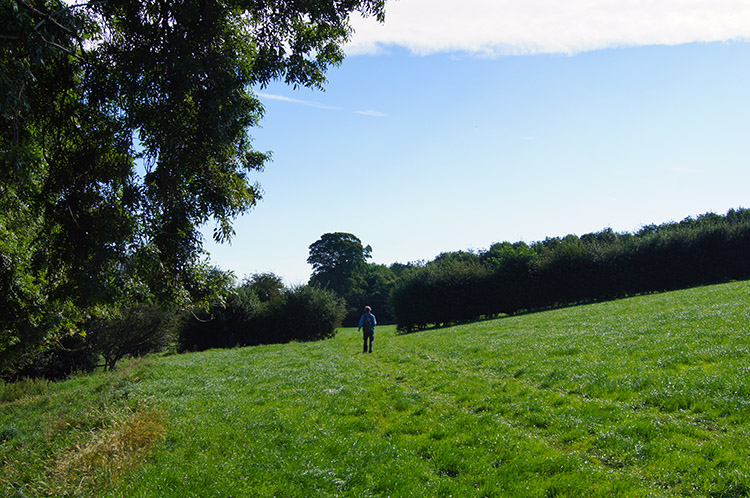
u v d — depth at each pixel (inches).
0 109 245.1
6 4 251.8
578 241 1815.9
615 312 993.5
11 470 318.7
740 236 1651.1
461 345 804.6
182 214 376.5
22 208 379.2
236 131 375.2
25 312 420.2
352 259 3275.1
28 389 779.4
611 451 269.1
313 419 391.9
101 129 360.2
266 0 382.0
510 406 384.5
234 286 434.6
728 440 260.2
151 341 1457.9
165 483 262.4
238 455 305.7
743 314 627.8
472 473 263.4
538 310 1731.1
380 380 569.0
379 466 277.1
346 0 386.3
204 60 337.7
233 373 713.6
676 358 444.1
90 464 297.4
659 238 1708.9
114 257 325.1
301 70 401.4
